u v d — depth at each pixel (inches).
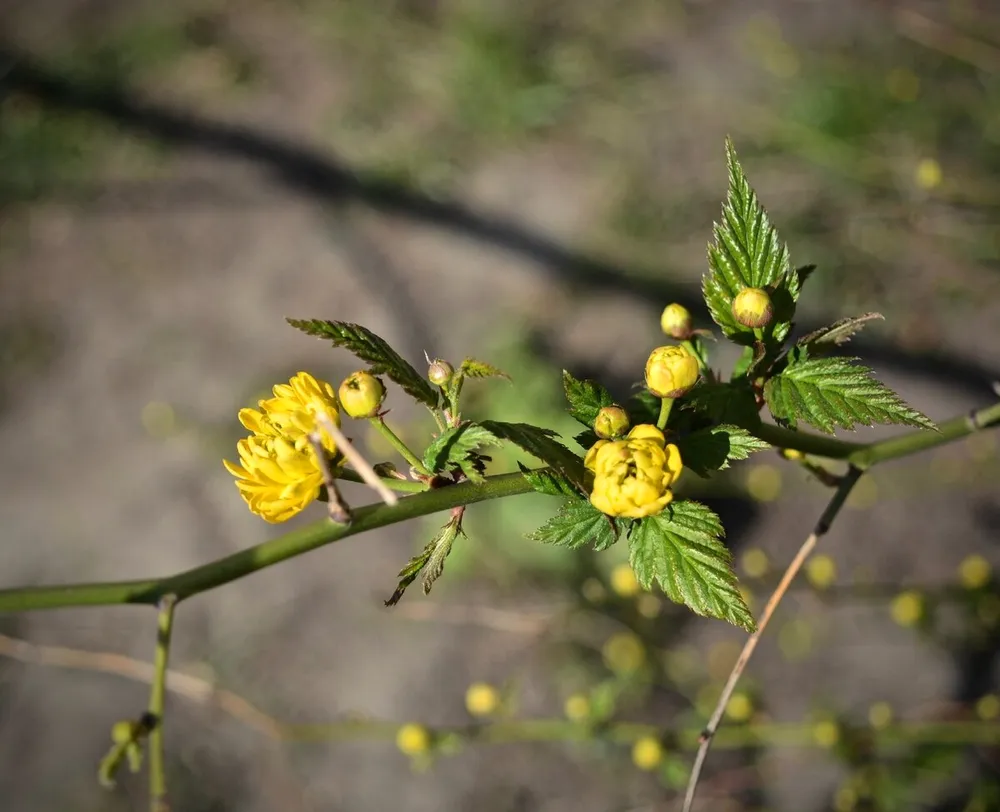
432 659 30.0
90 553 32.8
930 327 32.8
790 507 30.4
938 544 29.3
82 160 42.3
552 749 28.4
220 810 28.3
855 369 12.1
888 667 27.9
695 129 39.3
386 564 31.7
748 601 20.5
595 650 29.0
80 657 20.4
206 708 29.7
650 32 42.9
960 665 27.6
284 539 11.6
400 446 11.6
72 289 38.9
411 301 37.0
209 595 32.0
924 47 38.6
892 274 33.8
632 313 35.2
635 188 38.3
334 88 43.4
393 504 10.9
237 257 39.0
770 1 42.8
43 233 40.4
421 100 42.5
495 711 19.6
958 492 30.0
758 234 12.5
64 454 35.0
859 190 34.9
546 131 40.9
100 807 28.4
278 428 11.5
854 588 23.1
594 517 11.6
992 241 32.2
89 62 45.1
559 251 37.3
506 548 29.9
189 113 43.5
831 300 33.8
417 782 28.5
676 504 11.6
